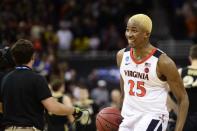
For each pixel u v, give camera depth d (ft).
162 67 19.02
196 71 25.09
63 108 18.66
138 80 19.52
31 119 18.35
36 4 63.57
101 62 59.41
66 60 59.57
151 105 19.39
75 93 42.93
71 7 67.31
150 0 71.61
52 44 59.06
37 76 18.57
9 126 18.57
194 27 69.62
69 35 63.72
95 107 35.09
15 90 18.48
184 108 19.36
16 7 60.29
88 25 65.72
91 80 55.62
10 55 21.11
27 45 18.83
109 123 20.56
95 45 64.23
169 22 71.15
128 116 19.76
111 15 67.26
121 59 20.27
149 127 19.24
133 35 19.10
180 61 60.54
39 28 58.59
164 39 67.51
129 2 69.21
